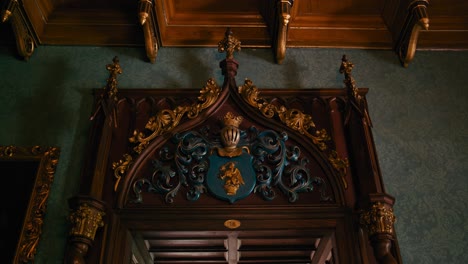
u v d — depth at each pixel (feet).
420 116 11.38
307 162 10.35
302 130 10.65
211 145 10.41
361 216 9.19
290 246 10.75
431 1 12.32
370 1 12.26
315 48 12.37
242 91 11.08
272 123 10.73
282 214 9.70
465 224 9.91
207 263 11.36
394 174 10.50
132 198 9.81
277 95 11.38
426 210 10.05
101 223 9.11
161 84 11.64
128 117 11.03
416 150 10.86
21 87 11.46
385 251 8.55
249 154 10.31
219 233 9.87
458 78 12.04
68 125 10.91
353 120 10.59
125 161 10.14
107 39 12.28
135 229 9.53
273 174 10.12
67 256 8.60
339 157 10.32
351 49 12.44
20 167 10.21
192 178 9.98
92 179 9.30
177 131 10.59
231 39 11.44
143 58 12.07
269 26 12.36
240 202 9.82
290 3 11.28
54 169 10.23
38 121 10.94
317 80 11.80
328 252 10.40
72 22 12.35
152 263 11.09
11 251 9.18
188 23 12.44
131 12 12.38
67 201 9.77
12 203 9.72
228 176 9.96
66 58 12.00
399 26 12.15
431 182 10.43
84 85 11.57
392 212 9.01
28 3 11.43
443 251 9.58
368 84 11.87
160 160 10.28
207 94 11.03
